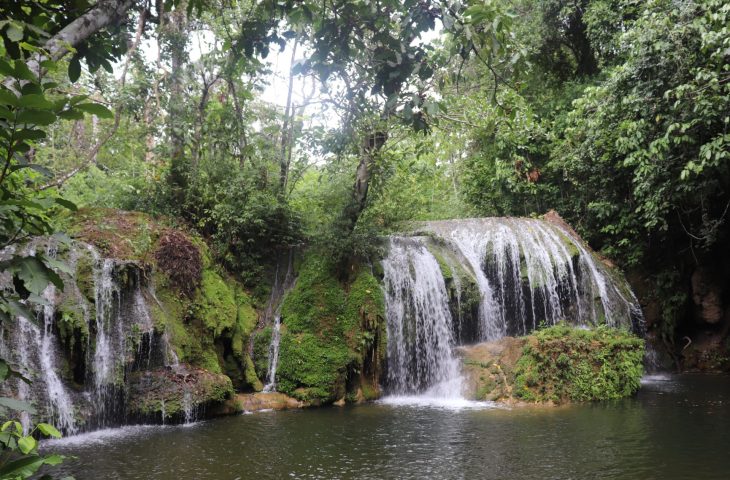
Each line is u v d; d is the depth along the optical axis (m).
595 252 16.36
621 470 6.15
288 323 11.17
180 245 10.41
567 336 11.22
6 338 7.59
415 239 13.31
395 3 3.79
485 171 19.61
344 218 12.20
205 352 9.90
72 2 3.11
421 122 3.92
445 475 6.07
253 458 6.74
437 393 11.54
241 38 3.99
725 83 10.96
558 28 18.77
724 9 9.87
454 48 4.03
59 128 13.52
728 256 15.58
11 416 7.24
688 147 12.27
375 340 11.35
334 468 6.33
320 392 10.41
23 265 2.24
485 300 13.12
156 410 8.59
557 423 8.56
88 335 8.27
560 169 17.86
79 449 7.18
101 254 9.20
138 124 13.05
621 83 12.94
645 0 13.61
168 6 4.14
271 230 12.16
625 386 10.86
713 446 7.04
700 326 16.09
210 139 12.52
